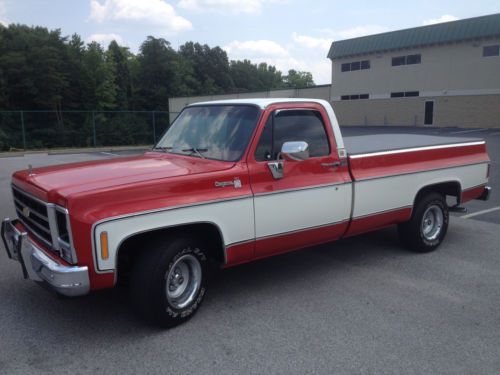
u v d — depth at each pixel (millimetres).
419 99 41125
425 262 5828
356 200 5195
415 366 3486
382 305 4535
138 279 3863
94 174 4031
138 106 68875
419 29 40531
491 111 36719
